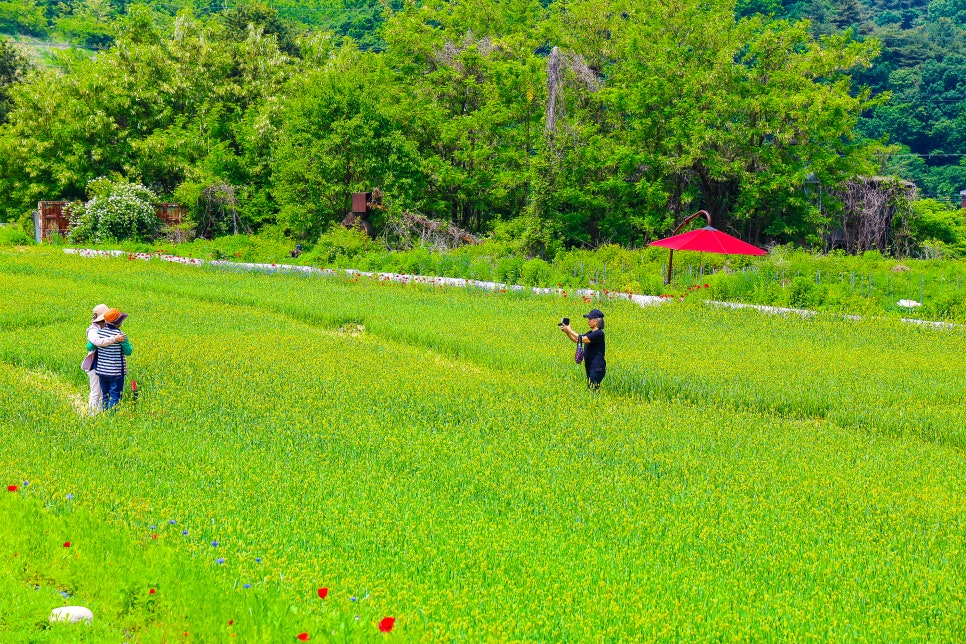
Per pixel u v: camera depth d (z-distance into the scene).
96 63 53.12
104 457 9.92
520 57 47.91
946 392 14.57
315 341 17.95
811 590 6.98
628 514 8.52
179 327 19.23
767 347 18.64
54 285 25.45
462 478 9.55
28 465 9.41
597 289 27.97
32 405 12.16
